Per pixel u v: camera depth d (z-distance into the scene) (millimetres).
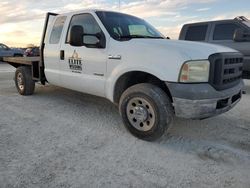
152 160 3215
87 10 4719
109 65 4168
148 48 3695
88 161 3146
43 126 4348
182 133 4160
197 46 3635
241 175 2908
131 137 3930
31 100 6207
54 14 5562
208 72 3410
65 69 5051
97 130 4207
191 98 3322
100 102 6086
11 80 9930
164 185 2691
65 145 3594
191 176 2871
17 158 3176
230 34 7637
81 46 4617
